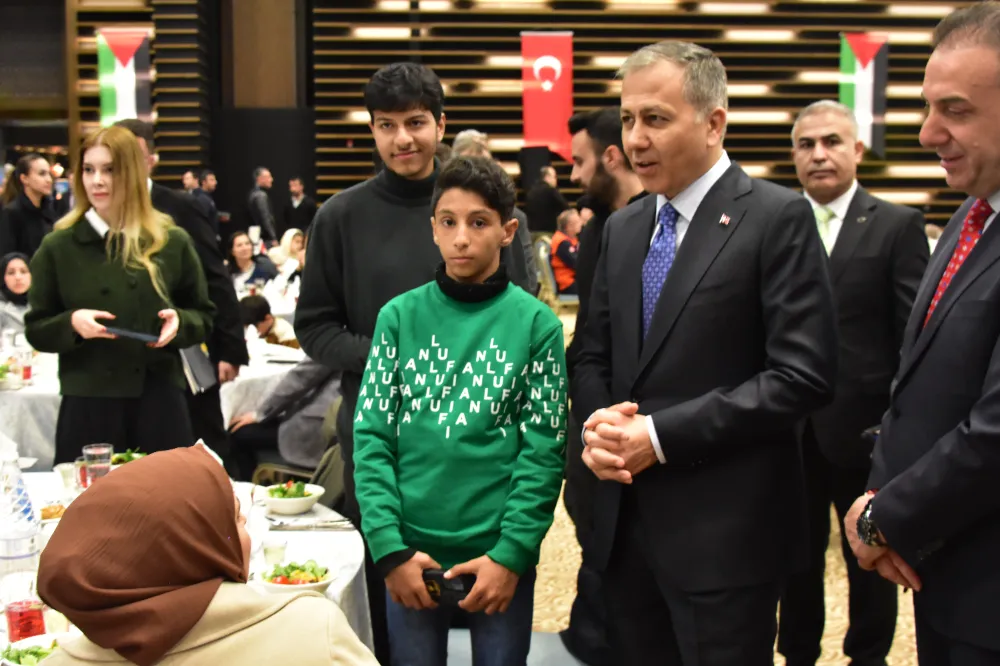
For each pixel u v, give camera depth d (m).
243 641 1.00
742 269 1.69
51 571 0.95
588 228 2.61
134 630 0.95
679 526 1.71
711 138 1.75
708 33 12.23
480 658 1.80
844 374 2.57
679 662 1.84
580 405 1.88
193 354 3.17
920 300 1.65
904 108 12.19
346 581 1.80
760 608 1.70
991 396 1.35
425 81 2.15
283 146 12.68
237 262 7.52
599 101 12.24
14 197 6.00
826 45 12.21
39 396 3.55
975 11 1.45
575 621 2.82
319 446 3.34
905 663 2.80
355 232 2.21
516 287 1.90
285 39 12.77
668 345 1.72
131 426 2.74
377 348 1.88
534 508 1.76
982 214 1.54
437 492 1.79
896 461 1.56
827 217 2.69
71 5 12.37
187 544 0.99
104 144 2.66
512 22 12.24
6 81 12.79
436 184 1.88
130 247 2.69
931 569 1.49
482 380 1.81
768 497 1.71
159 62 12.16
